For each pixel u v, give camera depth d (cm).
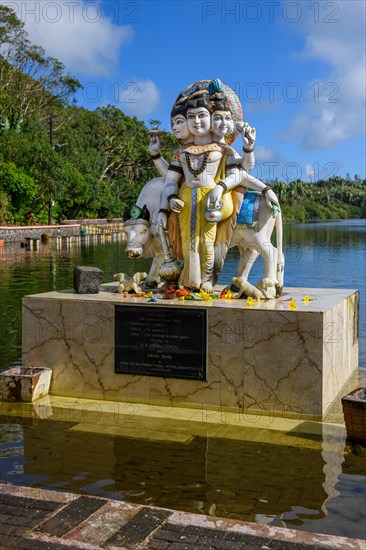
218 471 443
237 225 703
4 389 635
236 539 305
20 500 351
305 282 1688
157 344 621
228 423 559
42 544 302
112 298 662
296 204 6550
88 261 2447
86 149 5144
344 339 693
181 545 300
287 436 523
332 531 351
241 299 660
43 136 4066
